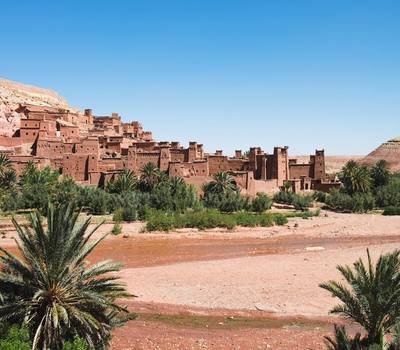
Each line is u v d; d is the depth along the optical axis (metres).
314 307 22.69
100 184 84.19
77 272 13.99
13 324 13.02
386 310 13.11
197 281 28.17
